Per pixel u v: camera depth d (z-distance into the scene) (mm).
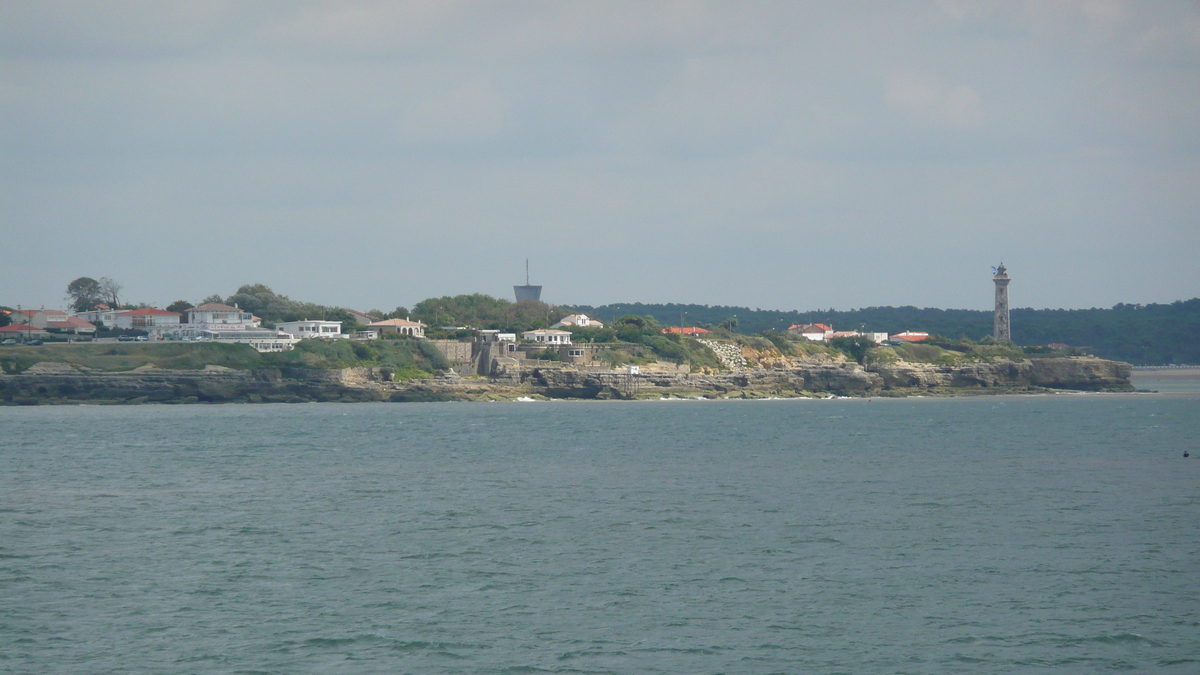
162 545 150125
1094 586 125750
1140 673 96812
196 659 99312
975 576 131000
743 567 136000
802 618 112875
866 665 98438
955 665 98562
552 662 99000
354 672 96000
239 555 143125
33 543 151625
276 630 108125
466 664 98250
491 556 142500
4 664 97625
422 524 167750
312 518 173625
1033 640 105438
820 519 171875
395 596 121250
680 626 109875
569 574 132125
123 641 104500
